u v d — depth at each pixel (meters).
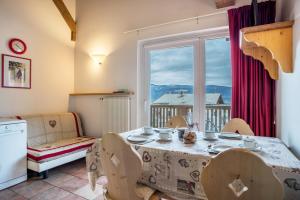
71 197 2.10
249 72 2.35
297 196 1.04
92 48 3.70
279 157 1.24
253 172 0.83
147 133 2.00
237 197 0.89
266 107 2.24
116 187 1.31
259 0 2.32
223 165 0.89
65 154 2.77
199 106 2.83
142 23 3.17
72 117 3.64
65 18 3.71
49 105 3.51
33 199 2.05
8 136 2.31
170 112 3.05
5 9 2.89
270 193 0.82
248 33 1.76
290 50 1.62
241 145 1.53
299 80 1.43
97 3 3.64
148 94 3.21
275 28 1.67
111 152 1.27
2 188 2.25
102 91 3.59
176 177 1.35
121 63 3.38
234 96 2.43
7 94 2.94
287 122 1.79
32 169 2.49
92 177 1.64
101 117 3.56
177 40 2.97
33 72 3.26
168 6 2.95
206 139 1.75
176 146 1.50
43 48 3.40
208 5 2.67
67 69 3.81
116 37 3.43
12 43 2.96
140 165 1.20
